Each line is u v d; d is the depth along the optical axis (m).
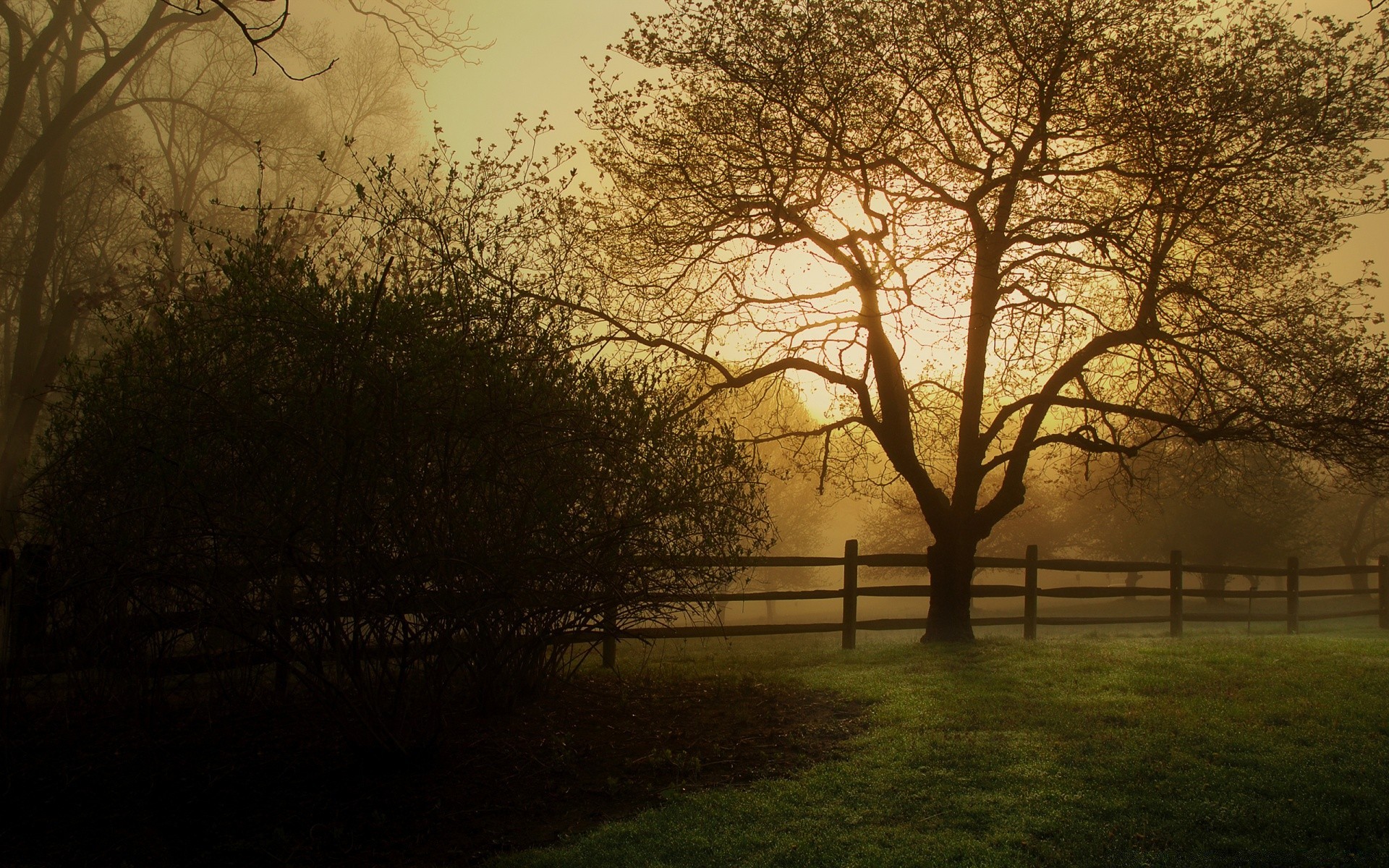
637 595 6.19
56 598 5.44
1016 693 7.56
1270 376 11.91
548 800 5.22
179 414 5.00
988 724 6.50
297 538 4.95
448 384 5.21
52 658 5.71
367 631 5.90
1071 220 11.61
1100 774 5.25
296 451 4.95
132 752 5.55
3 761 5.28
